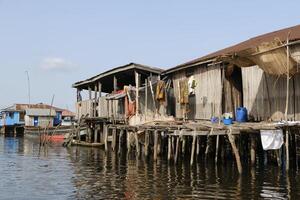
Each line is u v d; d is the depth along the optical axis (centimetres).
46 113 6969
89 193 1541
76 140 4069
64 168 2317
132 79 3881
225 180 1683
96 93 3931
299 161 1853
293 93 2038
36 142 4959
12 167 2405
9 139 5806
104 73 3538
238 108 2227
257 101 2234
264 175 1742
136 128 2578
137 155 2584
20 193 1580
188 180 1720
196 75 2736
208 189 1530
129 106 3084
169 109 3025
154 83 3147
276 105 2119
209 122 2386
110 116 3506
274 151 1970
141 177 1845
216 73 2541
